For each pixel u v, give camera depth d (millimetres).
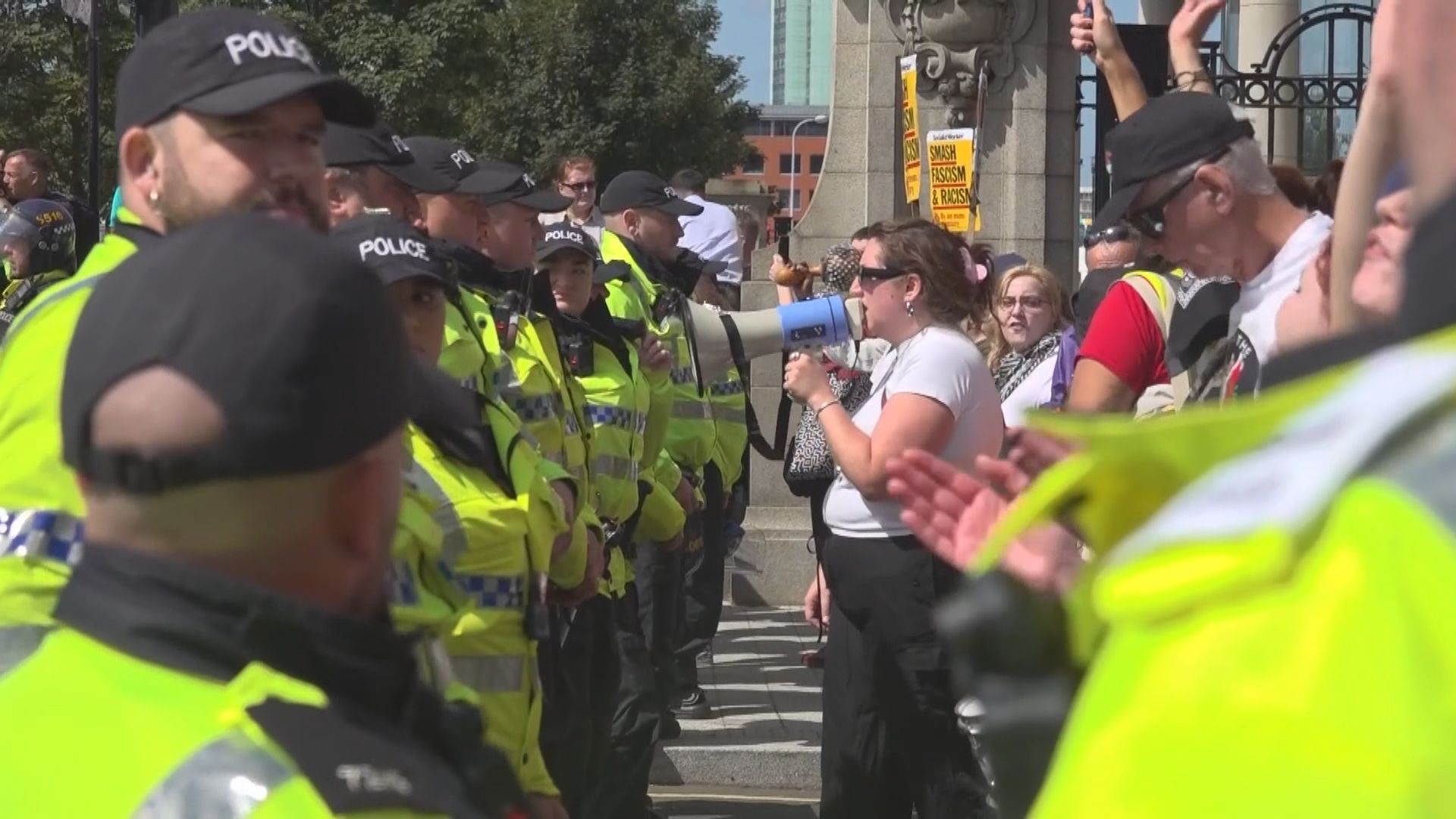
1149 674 840
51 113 25250
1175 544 854
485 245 4965
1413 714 731
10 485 2311
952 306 4602
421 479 3340
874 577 4504
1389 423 804
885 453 4383
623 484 5754
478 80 29828
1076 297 5570
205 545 1406
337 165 4293
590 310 5930
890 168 9797
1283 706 766
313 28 28031
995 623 1363
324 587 1484
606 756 4930
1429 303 877
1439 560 747
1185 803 781
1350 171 1616
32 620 2059
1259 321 3352
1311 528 797
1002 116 9758
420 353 3197
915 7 9664
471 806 1455
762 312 6184
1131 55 10078
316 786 1308
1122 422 1048
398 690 1558
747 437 7977
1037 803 928
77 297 2441
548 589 4199
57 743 1349
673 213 7660
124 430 1382
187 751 1317
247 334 1388
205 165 2543
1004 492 1996
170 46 2568
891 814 4688
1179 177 3457
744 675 8328
